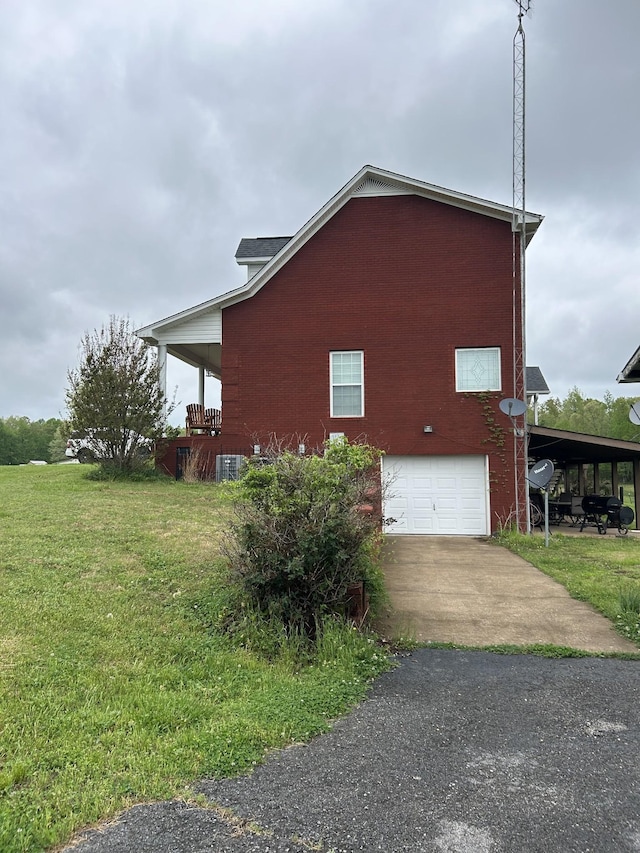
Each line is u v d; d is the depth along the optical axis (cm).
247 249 1820
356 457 625
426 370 1461
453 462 1452
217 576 652
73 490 1255
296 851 249
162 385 1554
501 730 376
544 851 250
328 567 561
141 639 504
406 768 323
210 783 302
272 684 440
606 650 545
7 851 242
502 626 618
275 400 1506
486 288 1451
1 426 6225
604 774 318
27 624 508
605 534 1409
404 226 1480
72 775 301
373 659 502
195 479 1470
